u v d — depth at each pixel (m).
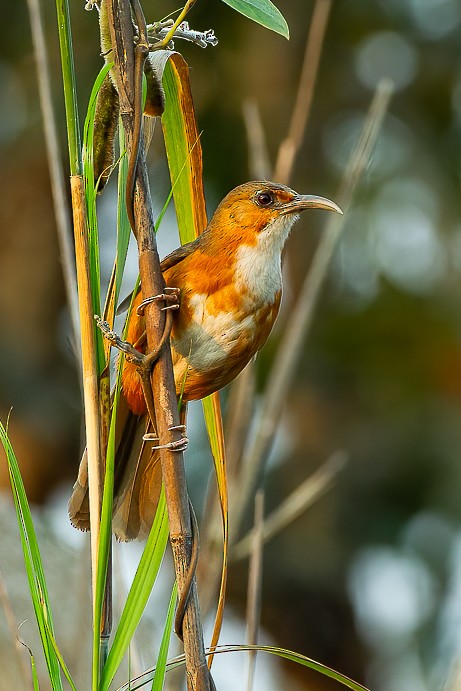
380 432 13.44
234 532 5.92
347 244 13.34
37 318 13.94
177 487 4.13
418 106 13.95
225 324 5.63
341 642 13.16
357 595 13.14
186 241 5.07
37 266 13.98
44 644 4.05
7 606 4.90
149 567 4.18
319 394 13.58
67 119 4.29
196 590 4.09
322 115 13.58
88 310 4.27
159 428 4.19
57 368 13.96
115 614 6.58
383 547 13.06
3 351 13.58
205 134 12.27
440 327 13.59
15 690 7.11
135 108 4.20
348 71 13.73
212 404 4.78
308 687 13.32
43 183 13.91
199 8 12.20
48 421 13.44
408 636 12.73
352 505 13.23
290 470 13.40
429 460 13.27
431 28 14.12
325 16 6.88
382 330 13.54
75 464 13.54
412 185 13.52
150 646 7.70
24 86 12.64
